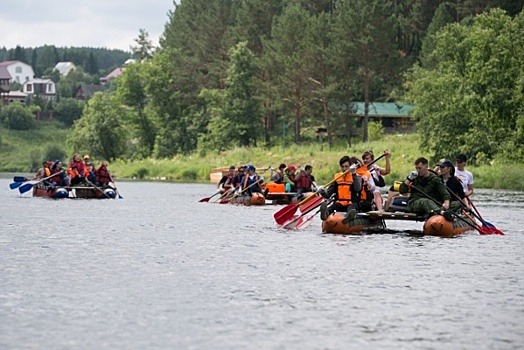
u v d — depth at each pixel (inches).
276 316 772.0
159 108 7278.5
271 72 6008.9
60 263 1094.4
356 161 1534.2
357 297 860.6
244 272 1018.1
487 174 3818.9
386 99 6752.0
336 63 5516.7
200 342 680.4
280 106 5861.2
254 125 6353.3
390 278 975.6
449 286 925.2
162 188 3897.6
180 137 7007.9
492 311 796.6
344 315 776.9
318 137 6368.1
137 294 872.9
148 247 1279.5
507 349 665.6
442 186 1440.7
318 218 1897.1
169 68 7258.9
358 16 5506.9
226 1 7253.9
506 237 1428.4
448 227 1421.0
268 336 700.0
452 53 4761.3
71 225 1668.3
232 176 2672.2
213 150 6378.0
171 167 5807.1
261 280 960.3
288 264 1086.4
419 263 1096.2
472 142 4252.0
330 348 664.4
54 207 2257.6
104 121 7086.6
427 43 5954.7
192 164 5871.1
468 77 4421.8
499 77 4242.1
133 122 7337.6
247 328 727.1
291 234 1480.1
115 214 1998.0
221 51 6953.7
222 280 959.6
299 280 960.3
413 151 4845.0
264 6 6653.5
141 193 3294.8
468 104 4296.3
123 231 1544.0
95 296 861.2
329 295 870.4
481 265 1082.1
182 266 1069.1
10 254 1186.0
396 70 5526.6
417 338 696.4
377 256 1165.1
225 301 837.8
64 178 2807.6
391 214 1472.7
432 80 4589.1
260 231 1545.3
